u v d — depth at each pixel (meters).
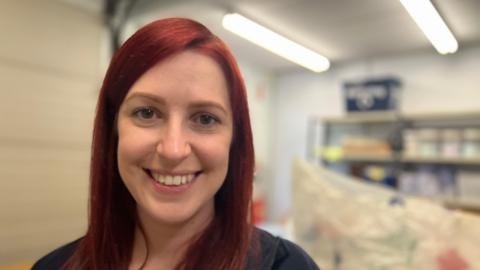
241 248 0.65
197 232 0.66
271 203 4.55
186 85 0.54
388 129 3.79
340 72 4.14
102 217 0.71
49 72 2.37
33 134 2.28
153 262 0.67
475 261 1.04
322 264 1.31
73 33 2.50
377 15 2.66
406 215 1.20
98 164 0.70
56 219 2.40
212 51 0.56
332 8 2.55
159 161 0.56
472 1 2.35
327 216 1.35
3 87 2.14
